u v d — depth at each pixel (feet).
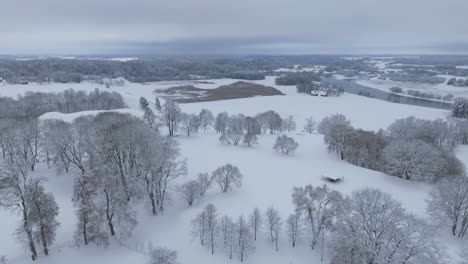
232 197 204.23
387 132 353.92
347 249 136.36
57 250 155.94
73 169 225.35
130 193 198.08
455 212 164.45
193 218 179.93
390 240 132.26
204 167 252.62
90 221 157.38
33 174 219.00
